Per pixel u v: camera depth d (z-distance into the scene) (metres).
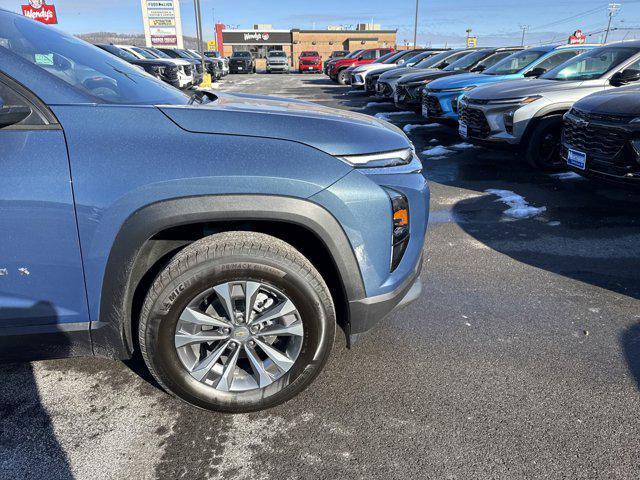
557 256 3.62
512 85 6.26
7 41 1.97
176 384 1.85
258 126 1.84
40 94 1.67
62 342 1.80
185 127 1.76
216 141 1.74
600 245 3.81
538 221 4.38
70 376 2.25
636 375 2.25
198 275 1.71
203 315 1.79
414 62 15.03
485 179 5.89
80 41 2.48
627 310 2.83
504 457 1.78
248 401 1.92
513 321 2.72
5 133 1.60
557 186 5.50
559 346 2.48
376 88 13.14
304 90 19.23
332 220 1.79
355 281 1.90
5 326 1.74
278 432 1.91
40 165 1.61
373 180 1.89
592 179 4.48
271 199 1.71
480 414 2.00
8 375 2.25
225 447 1.84
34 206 1.61
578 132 4.54
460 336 2.58
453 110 8.17
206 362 1.86
